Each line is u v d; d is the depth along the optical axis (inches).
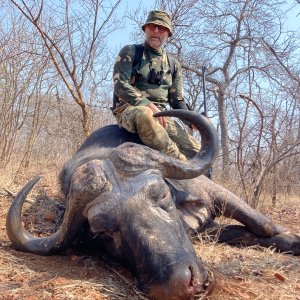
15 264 69.3
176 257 56.0
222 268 73.5
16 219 75.2
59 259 73.0
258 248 88.9
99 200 63.8
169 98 103.5
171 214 64.7
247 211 88.4
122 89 91.1
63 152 224.7
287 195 186.1
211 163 74.1
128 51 94.6
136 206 62.7
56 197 112.0
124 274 67.3
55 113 236.8
